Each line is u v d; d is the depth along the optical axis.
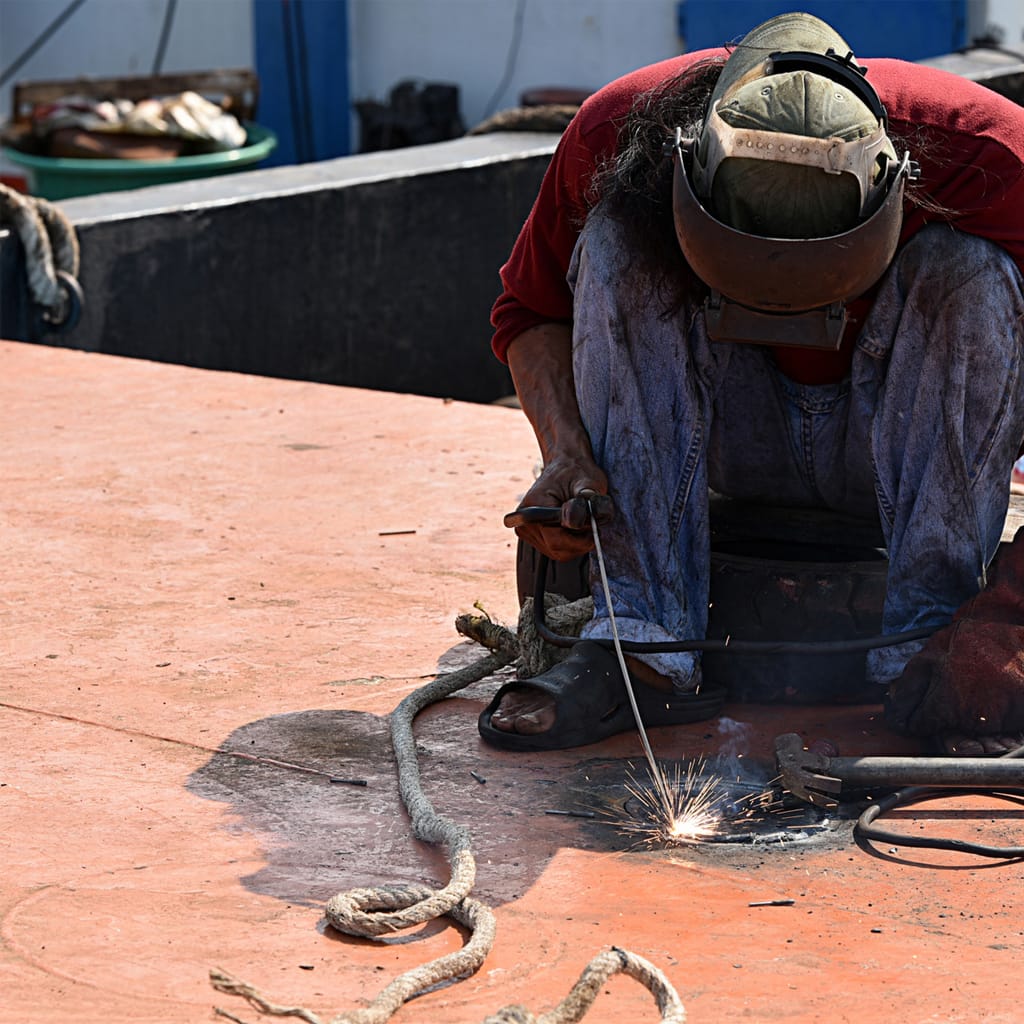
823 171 4.29
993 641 4.86
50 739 5.03
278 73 25.61
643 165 4.89
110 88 22.34
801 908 3.98
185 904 3.97
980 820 4.50
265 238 14.59
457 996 3.55
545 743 4.96
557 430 5.14
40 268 12.96
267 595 6.42
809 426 5.42
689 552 5.23
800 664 5.32
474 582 6.58
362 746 5.00
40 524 7.35
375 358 15.58
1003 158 4.77
